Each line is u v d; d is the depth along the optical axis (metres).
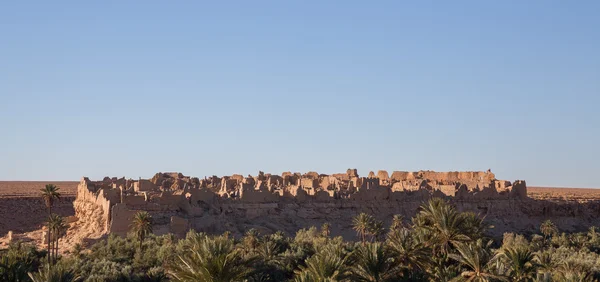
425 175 174.25
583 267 85.56
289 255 87.56
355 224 111.69
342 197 129.75
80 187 128.62
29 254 87.38
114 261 87.25
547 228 131.25
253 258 59.09
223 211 116.44
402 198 135.50
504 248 70.81
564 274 68.19
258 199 121.06
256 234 96.50
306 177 164.12
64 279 62.41
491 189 147.38
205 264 53.31
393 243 68.69
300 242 100.12
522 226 143.88
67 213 152.75
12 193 187.62
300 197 126.19
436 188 146.62
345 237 120.19
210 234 103.62
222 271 53.44
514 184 152.00
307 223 121.31
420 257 66.06
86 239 100.94
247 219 117.50
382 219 129.38
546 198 167.62
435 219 69.69
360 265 65.25
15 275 64.31
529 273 64.94
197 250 56.09
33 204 154.38
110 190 112.62
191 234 88.75
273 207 121.31
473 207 143.12
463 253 62.81
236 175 159.12
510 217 145.38
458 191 143.38
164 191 116.81
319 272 59.38
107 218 105.75
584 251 111.25
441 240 68.62
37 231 121.12
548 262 85.12
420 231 70.75
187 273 53.81
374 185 138.25
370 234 112.25
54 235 97.31
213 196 117.81
